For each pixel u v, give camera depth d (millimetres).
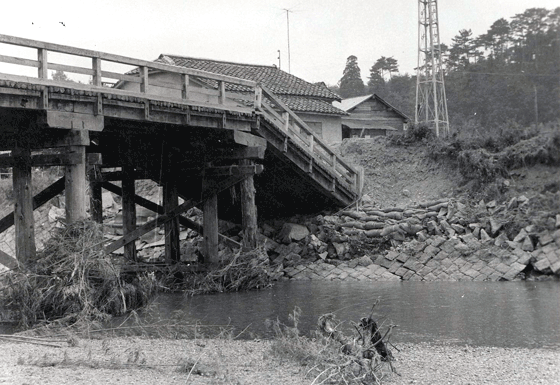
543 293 19188
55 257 15234
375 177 30078
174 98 18953
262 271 22250
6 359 10922
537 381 10086
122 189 23375
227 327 15258
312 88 38625
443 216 25797
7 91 14422
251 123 22328
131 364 10750
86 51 16406
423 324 15117
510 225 24250
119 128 19969
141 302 17156
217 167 22219
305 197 27625
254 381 9766
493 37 48594
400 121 47750
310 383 9625
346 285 22609
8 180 35438
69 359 10766
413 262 24094
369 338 10656
